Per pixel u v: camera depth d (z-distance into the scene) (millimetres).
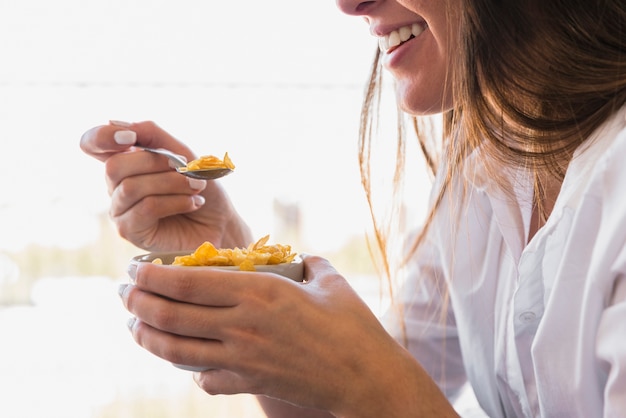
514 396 595
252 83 1761
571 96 530
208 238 743
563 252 508
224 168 634
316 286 509
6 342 1674
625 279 479
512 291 605
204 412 1636
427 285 726
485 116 554
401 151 713
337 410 487
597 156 517
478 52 533
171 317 474
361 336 483
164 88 1750
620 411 469
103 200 1742
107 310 1721
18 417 1545
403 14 600
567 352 505
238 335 472
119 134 698
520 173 602
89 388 1642
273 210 1786
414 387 484
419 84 610
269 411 639
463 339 654
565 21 517
